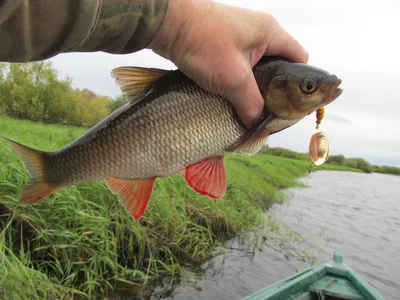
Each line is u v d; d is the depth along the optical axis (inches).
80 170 10.2
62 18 5.9
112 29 6.7
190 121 9.7
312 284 22.0
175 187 34.4
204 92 9.7
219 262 30.0
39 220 21.1
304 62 10.4
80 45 6.5
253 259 32.2
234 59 8.3
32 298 16.8
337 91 10.3
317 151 10.9
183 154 9.8
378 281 34.3
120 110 10.0
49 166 10.4
